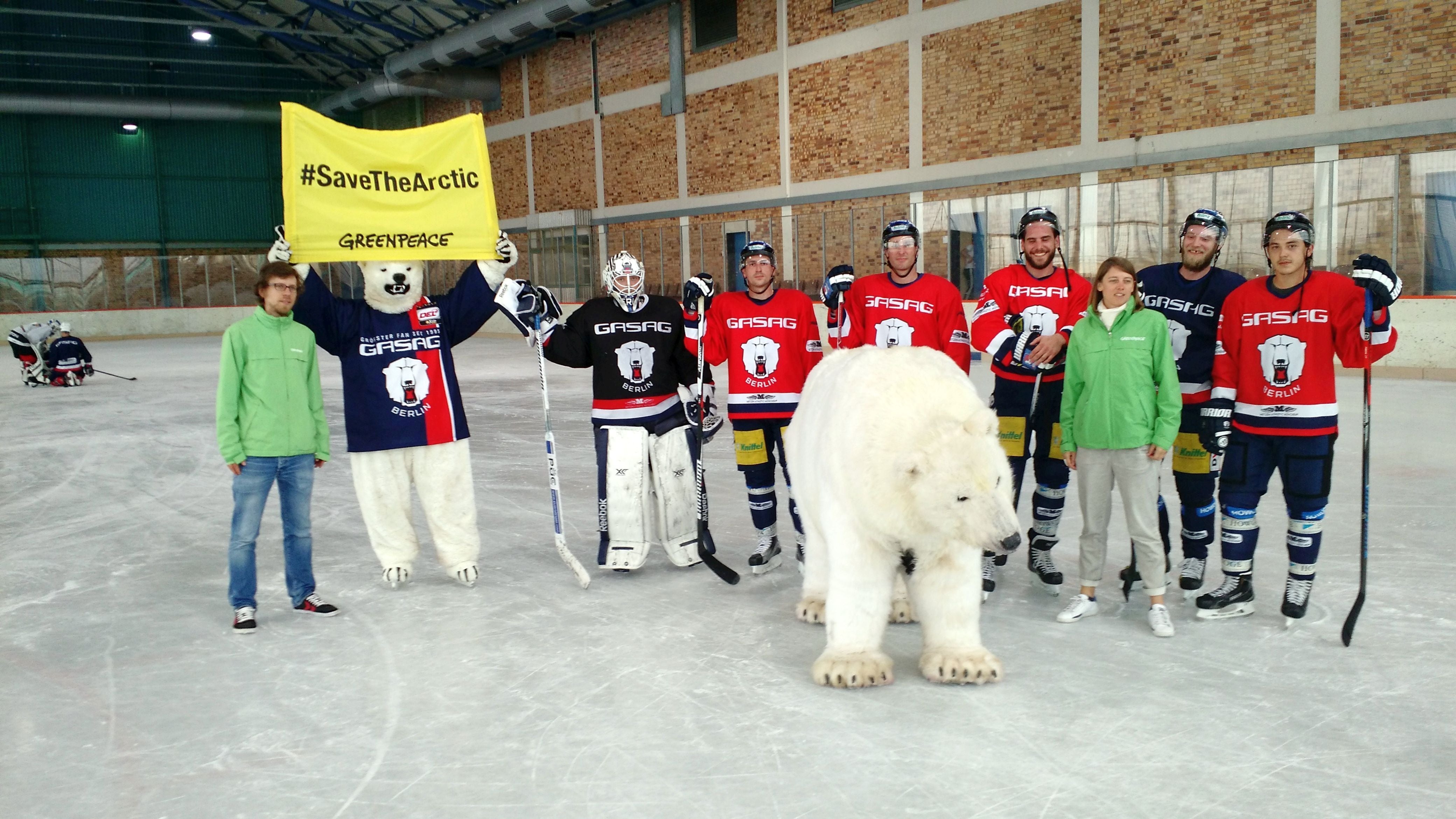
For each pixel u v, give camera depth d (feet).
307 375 14.37
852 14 62.34
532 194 92.84
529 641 13.21
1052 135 53.36
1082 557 13.61
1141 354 12.59
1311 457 12.67
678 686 11.43
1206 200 47.37
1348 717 10.13
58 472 27.89
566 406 38.99
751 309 16.37
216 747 10.15
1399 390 36.04
